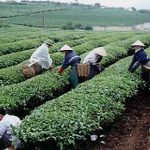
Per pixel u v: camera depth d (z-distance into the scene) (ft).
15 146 41.73
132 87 59.00
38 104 60.23
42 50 74.84
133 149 45.03
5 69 75.72
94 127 43.83
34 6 563.07
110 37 141.59
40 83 62.95
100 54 69.56
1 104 53.52
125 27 388.57
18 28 231.30
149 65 65.26
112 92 53.83
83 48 107.55
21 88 59.88
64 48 68.18
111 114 48.49
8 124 45.09
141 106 61.26
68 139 39.93
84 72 67.97
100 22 432.66
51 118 42.80
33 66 74.43
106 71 67.97
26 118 44.39
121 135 49.37
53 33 173.06
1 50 115.34
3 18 361.92
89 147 44.88
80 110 45.80
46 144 40.60
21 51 110.63
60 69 68.49
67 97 51.08
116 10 642.22
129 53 107.04
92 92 53.21
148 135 48.98
